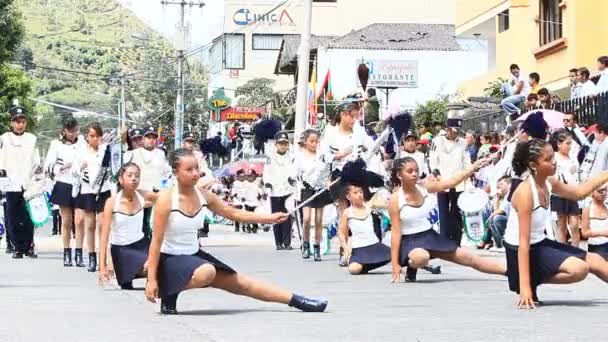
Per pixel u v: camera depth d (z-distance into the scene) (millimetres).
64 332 8867
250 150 40438
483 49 56656
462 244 20266
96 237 16219
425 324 9234
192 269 9805
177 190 9961
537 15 30312
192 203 9961
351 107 16875
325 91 34750
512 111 22797
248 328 9008
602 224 12664
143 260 12539
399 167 13320
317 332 8734
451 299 11406
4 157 18328
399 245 13414
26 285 13469
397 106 16891
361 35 57688
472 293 12047
